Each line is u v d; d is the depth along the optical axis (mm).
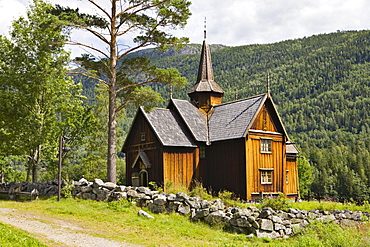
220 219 20453
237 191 33188
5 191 28141
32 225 16641
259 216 20344
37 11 35500
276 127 36562
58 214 19734
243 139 33156
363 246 17078
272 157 35312
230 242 17094
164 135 34312
